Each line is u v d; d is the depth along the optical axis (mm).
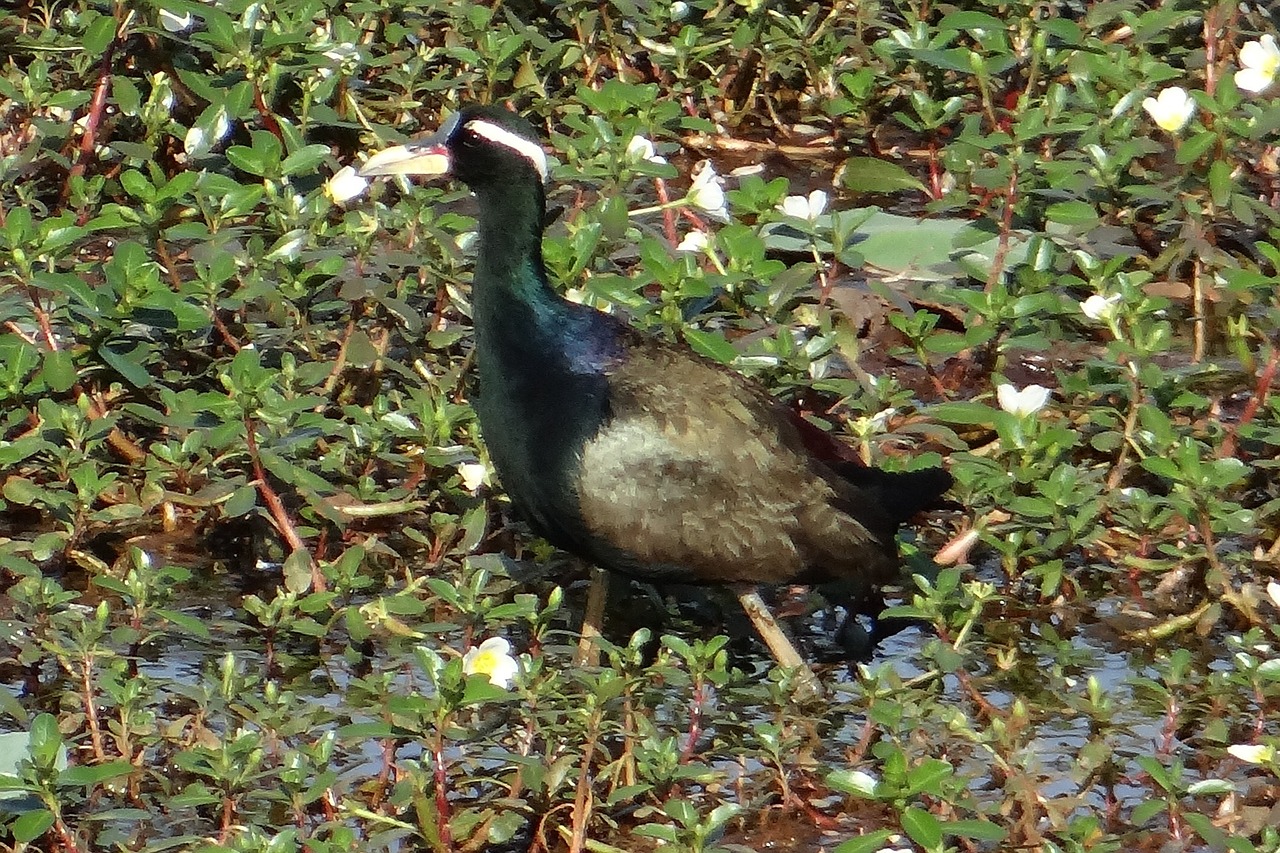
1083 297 15383
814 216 14227
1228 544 13328
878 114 18281
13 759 10125
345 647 12102
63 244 12695
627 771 10430
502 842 10188
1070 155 16375
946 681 11938
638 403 11633
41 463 12930
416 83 16719
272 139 14258
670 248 14570
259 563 12938
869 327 15266
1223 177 14695
